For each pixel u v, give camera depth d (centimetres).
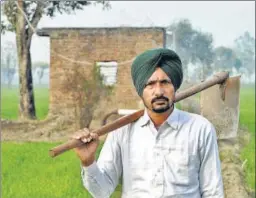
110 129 328
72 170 1202
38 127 1930
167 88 319
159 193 323
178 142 326
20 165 1260
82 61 2128
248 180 1003
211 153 330
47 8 2339
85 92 2073
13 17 2348
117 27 2117
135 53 2111
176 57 322
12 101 4300
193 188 327
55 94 2106
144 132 331
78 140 319
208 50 3488
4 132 1861
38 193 966
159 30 2095
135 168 329
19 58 2433
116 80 2103
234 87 645
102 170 333
